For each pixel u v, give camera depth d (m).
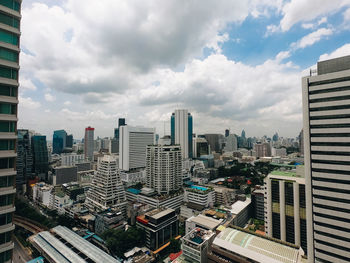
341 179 66.75
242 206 157.38
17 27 44.62
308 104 75.00
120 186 168.88
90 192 176.50
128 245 114.50
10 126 43.00
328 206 69.19
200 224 120.00
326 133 70.38
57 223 156.50
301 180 109.62
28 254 119.50
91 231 140.38
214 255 91.31
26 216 163.50
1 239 41.12
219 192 194.88
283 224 112.31
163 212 131.00
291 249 84.25
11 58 43.38
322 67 73.94
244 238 93.62
